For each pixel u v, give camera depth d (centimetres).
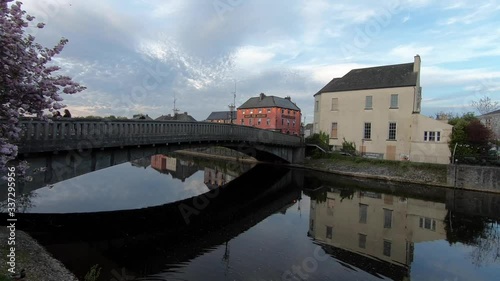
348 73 3928
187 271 931
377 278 932
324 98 3778
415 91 3105
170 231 1341
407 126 3131
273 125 6275
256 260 1032
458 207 1902
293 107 6806
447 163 2750
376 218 1652
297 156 3816
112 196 1928
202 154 5516
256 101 6762
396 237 1346
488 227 1516
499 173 2277
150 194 2070
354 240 1284
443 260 1097
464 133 2739
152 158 4978
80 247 1089
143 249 1116
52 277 776
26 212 1437
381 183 2691
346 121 3584
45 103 591
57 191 1992
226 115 8169
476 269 1030
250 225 1477
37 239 1112
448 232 1431
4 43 486
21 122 948
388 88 3275
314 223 1534
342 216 1683
